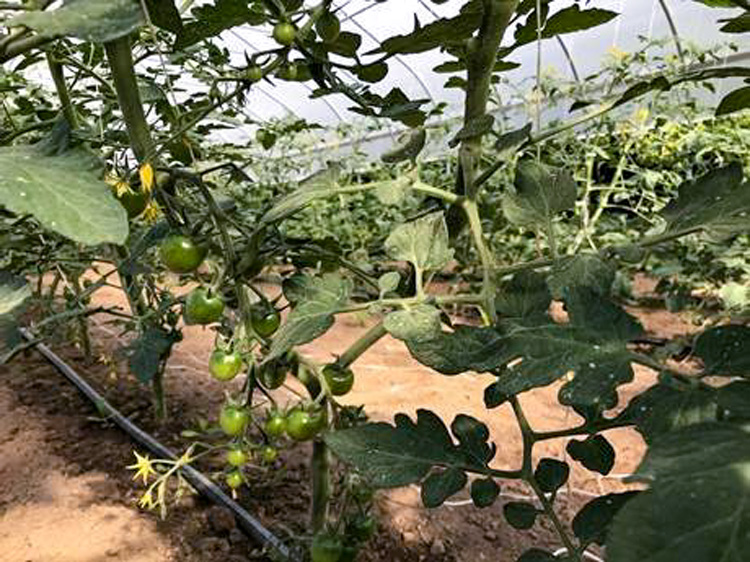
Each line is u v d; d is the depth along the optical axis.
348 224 4.63
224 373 0.96
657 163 3.86
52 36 0.58
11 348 1.34
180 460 1.13
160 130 1.93
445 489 0.69
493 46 0.94
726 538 0.31
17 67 1.52
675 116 4.09
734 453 0.35
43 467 1.84
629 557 0.32
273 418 0.98
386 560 1.42
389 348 3.21
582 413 0.69
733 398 0.44
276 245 1.10
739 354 0.51
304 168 6.12
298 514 1.59
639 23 5.16
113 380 2.41
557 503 1.69
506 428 2.12
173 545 1.49
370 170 5.28
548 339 0.54
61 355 2.83
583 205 3.20
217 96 1.09
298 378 1.08
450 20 0.89
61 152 0.63
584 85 3.63
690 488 0.34
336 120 7.95
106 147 1.28
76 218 0.51
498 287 0.86
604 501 0.64
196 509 1.64
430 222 0.87
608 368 0.51
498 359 0.55
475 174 0.97
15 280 0.80
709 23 4.84
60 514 1.60
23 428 2.09
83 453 1.94
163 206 1.01
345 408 1.02
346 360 1.04
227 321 1.37
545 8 1.04
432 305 0.81
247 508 1.61
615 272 0.73
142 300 1.83
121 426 2.11
